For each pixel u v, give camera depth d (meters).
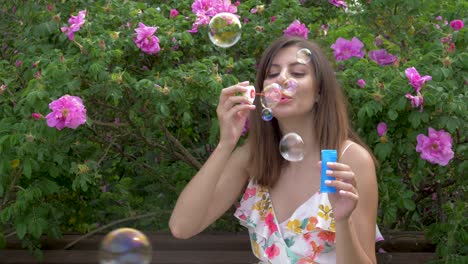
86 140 3.14
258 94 2.12
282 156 2.14
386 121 2.78
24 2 3.37
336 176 1.72
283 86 2.03
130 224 3.62
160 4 3.52
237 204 3.28
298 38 2.16
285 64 2.11
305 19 3.55
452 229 2.98
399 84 2.68
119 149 3.46
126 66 3.08
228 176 2.23
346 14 3.71
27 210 2.99
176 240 3.40
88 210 3.62
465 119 2.72
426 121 2.63
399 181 2.86
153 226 3.61
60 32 3.13
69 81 2.77
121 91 2.77
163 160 3.60
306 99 2.06
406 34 3.32
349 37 3.38
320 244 2.04
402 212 3.47
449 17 3.20
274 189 2.16
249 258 3.32
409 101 2.67
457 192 3.29
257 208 2.16
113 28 3.11
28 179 3.06
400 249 3.36
